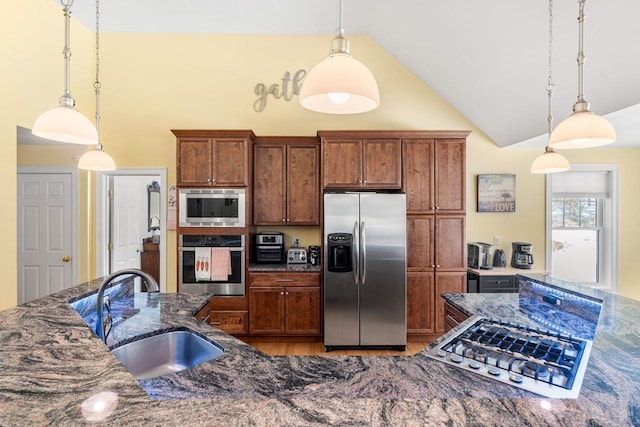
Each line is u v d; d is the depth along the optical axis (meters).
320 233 3.89
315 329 3.65
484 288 3.67
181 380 1.15
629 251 4.25
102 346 1.11
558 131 1.61
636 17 1.94
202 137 3.65
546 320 1.84
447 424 0.69
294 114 4.15
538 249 4.23
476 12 2.76
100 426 0.66
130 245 4.75
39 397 0.78
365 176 3.68
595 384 1.09
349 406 0.75
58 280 4.03
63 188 4.02
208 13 3.72
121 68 4.09
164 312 1.98
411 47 3.76
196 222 3.64
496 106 3.58
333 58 1.35
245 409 0.73
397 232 3.49
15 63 3.01
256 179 3.90
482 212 4.22
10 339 1.17
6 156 2.92
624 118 2.78
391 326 3.51
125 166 4.09
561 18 2.29
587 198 4.31
